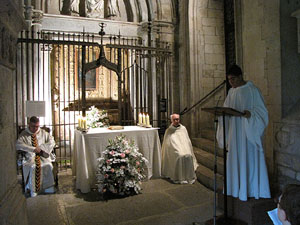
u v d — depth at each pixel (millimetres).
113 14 6758
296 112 3367
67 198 3793
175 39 6730
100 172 3867
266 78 3674
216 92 6574
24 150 3938
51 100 6457
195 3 6375
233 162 3010
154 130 4695
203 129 6445
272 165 3594
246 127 2891
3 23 1857
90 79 6812
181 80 6590
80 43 4930
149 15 6637
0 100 1853
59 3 6426
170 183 4430
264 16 3666
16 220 1876
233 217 3088
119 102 5395
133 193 3934
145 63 6570
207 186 4219
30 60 5457
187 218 3105
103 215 3209
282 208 1015
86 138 4125
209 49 6539
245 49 4047
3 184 1876
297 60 3545
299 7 3529
